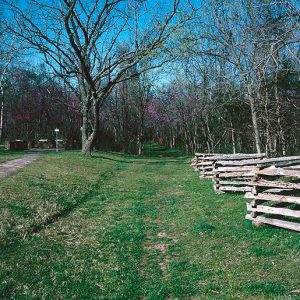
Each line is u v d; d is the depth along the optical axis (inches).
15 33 1099.3
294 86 948.6
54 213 415.5
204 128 1734.7
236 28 885.8
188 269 256.4
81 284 233.8
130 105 2289.6
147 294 221.8
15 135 2317.9
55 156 1113.4
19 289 225.0
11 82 2128.4
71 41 1012.5
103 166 968.9
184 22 973.8
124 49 1378.0
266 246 291.4
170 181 727.7
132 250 298.5
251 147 1624.0
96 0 1173.1
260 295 212.7
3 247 296.0
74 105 2046.0
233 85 1194.0
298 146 1205.1
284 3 468.1
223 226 356.2
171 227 368.2
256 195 348.8
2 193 464.8
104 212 443.5
